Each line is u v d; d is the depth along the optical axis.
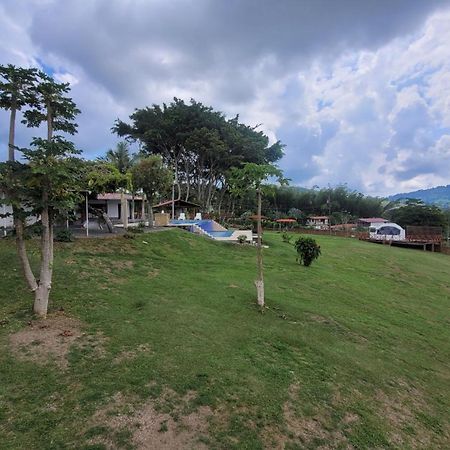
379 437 5.47
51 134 8.25
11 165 7.63
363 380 7.27
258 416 5.33
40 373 5.77
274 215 66.00
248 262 19.53
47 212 8.18
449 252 43.31
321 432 5.29
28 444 4.27
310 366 7.35
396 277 23.09
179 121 46.66
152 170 25.56
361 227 59.91
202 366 6.50
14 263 11.86
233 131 47.53
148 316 8.73
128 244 17.44
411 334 11.32
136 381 5.76
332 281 17.33
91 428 4.62
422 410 6.69
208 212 49.03
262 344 8.05
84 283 10.88
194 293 11.34
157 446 4.46
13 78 7.68
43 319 7.93
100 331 7.57
